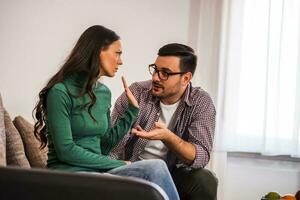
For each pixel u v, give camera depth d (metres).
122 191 0.86
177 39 3.38
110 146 2.16
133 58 3.36
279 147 3.26
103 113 1.97
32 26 3.27
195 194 2.18
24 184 0.89
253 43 3.29
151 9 3.37
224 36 3.26
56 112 1.81
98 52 1.91
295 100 3.24
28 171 0.90
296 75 3.23
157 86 2.34
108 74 1.98
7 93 3.25
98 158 1.84
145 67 3.37
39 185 0.89
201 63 3.31
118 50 1.99
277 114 3.23
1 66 3.25
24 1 3.26
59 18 3.29
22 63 3.26
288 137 3.27
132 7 3.36
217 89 3.26
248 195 3.39
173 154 2.33
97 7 3.33
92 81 1.89
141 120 2.38
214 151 3.25
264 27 3.27
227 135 3.26
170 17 3.38
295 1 3.24
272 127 3.25
